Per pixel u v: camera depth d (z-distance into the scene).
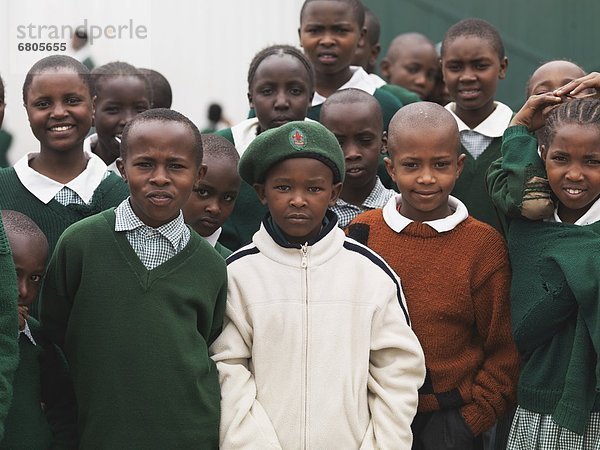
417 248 7.15
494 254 7.12
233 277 6.77
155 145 6.41
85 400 6.36
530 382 6.84
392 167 7.32
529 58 14.25
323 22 9.62
